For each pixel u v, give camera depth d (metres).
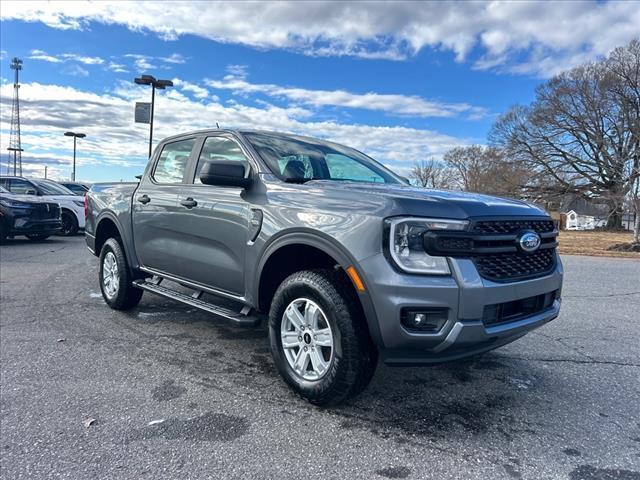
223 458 2.62
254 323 3.64
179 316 5.48
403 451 2.74
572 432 3.00
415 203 2.90
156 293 4.73
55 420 3.00
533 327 3.22
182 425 2.97
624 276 9.67
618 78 39.31
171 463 2.55
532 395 3.56
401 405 3.33
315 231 3.12
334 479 2.45
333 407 3.24
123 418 3.04
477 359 4.31
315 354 3.21
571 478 2.50
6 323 5.09
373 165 4.84
